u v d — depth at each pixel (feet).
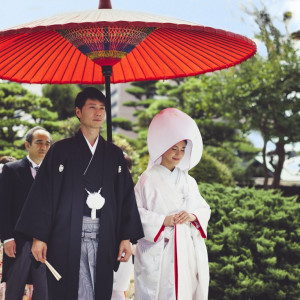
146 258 12.56
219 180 44.42
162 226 12.39
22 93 60.29
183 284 12.46
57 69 14.19
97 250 11.13
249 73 63.87
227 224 21.39
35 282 14.06
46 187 11.02
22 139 60.80
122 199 11.68
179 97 79.82
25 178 14.67
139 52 14.10
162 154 12.94
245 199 23.00
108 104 12.85
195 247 12.85
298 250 20.44
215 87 67.26
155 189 12.85
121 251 11.55
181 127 12.71
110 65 12.67
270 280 20.03
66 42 13.69
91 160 11.31
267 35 59.72
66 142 11.37
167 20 10.91
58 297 10.93
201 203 13.21
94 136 11.51
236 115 65.92
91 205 11.02
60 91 75.10
